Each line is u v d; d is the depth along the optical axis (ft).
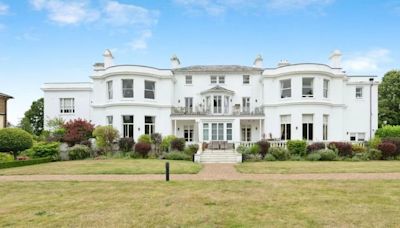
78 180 46.50
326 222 24.40
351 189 37.60
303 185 40.70
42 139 101.50
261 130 108.68
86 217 26.08
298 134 99.45
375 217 25.70
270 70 107.45
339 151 82.28
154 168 59.57
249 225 23.67
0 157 72.43
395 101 163.22
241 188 38.91
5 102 115.44
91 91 117.29
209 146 95.55
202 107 114.21
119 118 103.14
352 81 111.96
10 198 33.81
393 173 52.13
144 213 27.22
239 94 115.34
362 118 111.14
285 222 24.43
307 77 100.17
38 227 23.52
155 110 107.34
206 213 27.12
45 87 117.91
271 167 62.23
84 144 93.97
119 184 42.42
